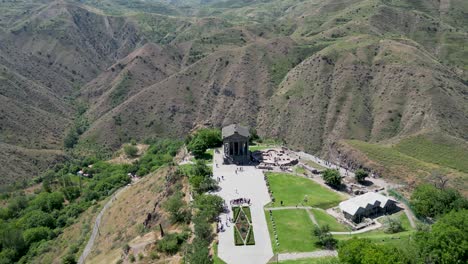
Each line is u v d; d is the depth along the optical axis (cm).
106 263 10112
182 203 10988
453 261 6512
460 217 7500
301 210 10700
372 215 10488
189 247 8712
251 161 14350
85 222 14900
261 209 10725
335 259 6862
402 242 8106
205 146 15375
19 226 15538
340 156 18312
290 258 8381
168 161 17300
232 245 8944
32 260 13438
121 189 17500
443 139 18900
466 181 14412
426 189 10562
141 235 10794
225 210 10625
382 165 16012
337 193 12012
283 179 12912
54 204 17600
